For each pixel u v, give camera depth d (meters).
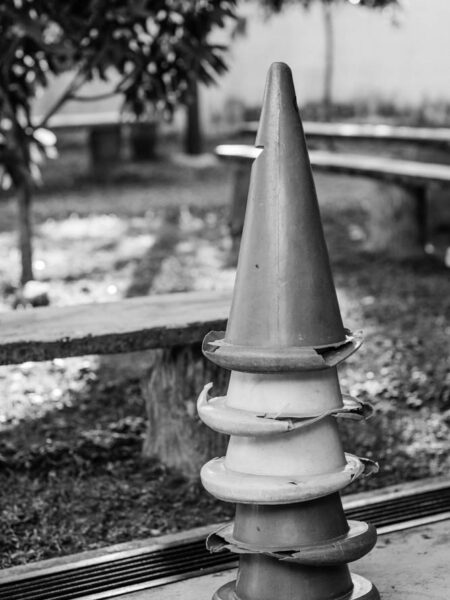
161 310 4.64
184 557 4.02
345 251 10.36
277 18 17.41
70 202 13.80
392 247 10.01
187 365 4.78
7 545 4.26
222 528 3.41
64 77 18.12
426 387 6.01
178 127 20.14
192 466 4.81
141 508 4.57
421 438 5.32
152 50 7.20
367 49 16.91
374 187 10.21
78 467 4.90
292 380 3.24
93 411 5.62
